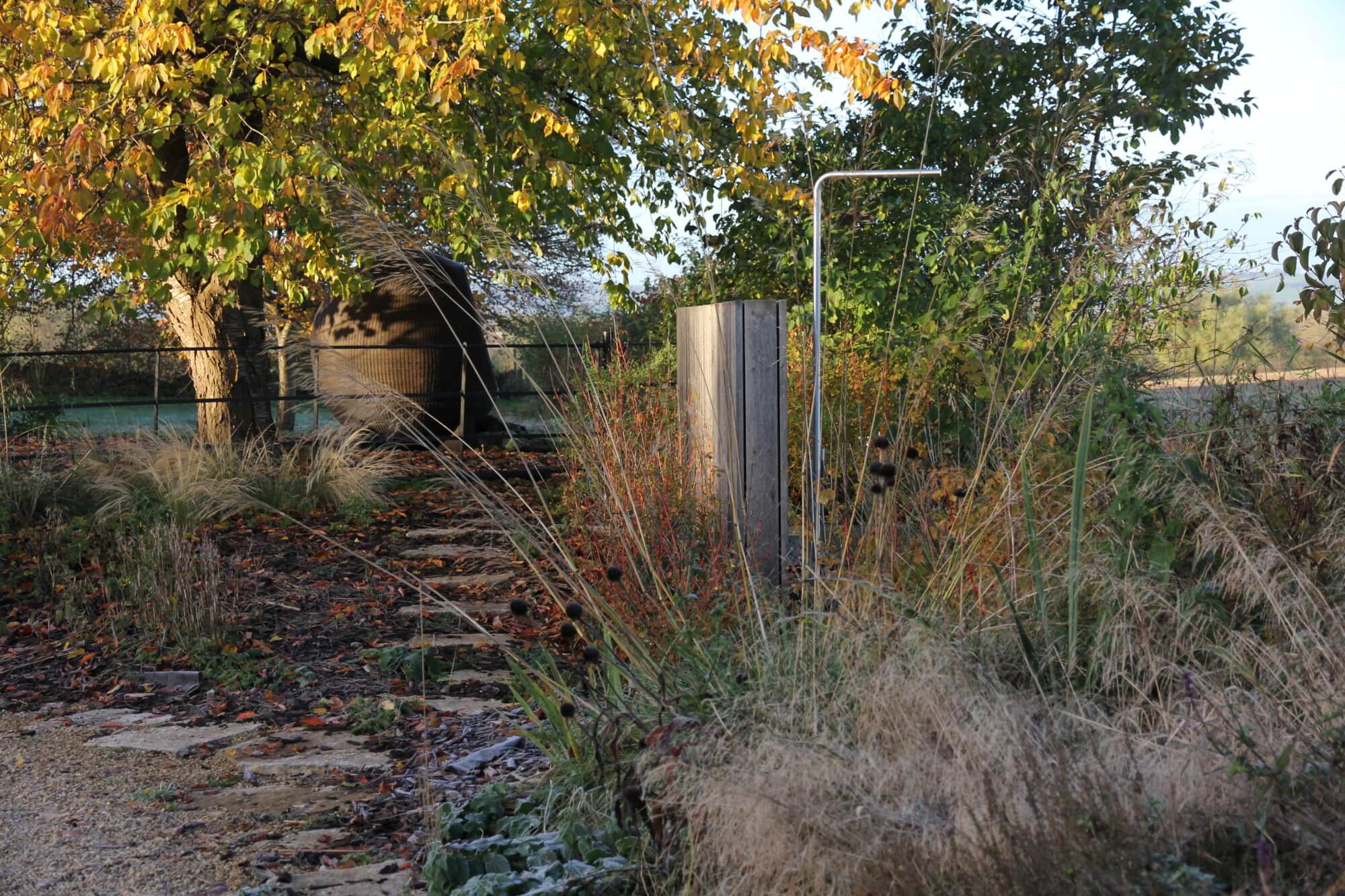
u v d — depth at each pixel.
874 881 2.38
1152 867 2.27
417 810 3.90
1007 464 4.73
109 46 9.79
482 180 10.35
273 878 3.38
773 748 2.84
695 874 2.76
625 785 3.06
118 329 20.52
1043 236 8.27
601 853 3.04
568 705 3.66
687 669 3.93
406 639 6.20
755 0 9.16
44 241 10.51
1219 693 3.09
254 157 9.77
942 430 5.88
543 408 13.32
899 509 4.79
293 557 7.84
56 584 6.88
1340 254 5.52
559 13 10.05
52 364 17.97
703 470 5.80
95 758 4.62
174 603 6.27
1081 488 3.67
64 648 6.12
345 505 9.12
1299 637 3.37
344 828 3.79
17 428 10.73
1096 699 3.36
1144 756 2.84
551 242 16.52
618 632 4.34
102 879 3.39
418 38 9.24
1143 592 3.71
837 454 5.43
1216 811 2.52
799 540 5.76
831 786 2.65
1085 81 9.83
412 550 8.09
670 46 10.21
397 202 14.43
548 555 4.67
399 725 4.95
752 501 5.50
